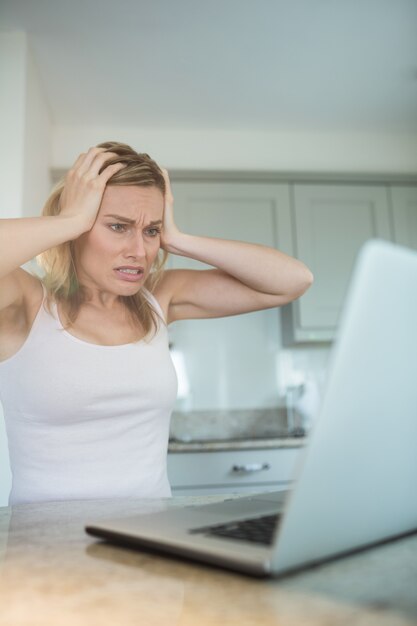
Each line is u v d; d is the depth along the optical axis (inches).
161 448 46.5
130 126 126.3
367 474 19.4
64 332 44.0
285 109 121.7
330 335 118.5
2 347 43.9
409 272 17.8
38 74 104.1
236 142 130.7
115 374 43.8
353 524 20.0
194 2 86.4
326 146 133.5
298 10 89.0
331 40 97.0
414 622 15.4
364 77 109.6
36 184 101.7
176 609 16.7
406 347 18.6
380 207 125.5
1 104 89.0
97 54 98.9
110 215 44.0
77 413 42.7
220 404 122.6
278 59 102.3
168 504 35.9
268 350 125.4
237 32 94.0
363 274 16.5
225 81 109.3
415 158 136.1
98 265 44.5
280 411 124.6
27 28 91.2
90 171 43.6
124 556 22.3
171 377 47.3
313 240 122.1
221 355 123.6
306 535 18.2
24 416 43.1
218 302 53.8
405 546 22.7
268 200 122.6
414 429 20.5
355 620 15.5
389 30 94.7
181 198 120.3
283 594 17.6
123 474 43.3
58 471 42.5
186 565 20.9
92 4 86.1
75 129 125.1
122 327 46.7
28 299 44.6
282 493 34.5
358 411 17.7
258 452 98.9
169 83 109.3
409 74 108.9
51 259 45.5
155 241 46.8
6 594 18.3
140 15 88.9
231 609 16.5
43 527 28.5
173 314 55.4
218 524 23.8
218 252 49.9
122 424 44.0
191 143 129.3
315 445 16.9
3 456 79.7
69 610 16.8
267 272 50.6
